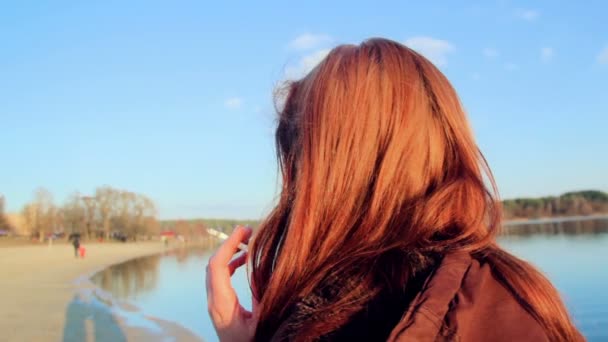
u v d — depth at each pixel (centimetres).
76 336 1330
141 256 6500
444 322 70
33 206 10656
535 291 79
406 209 88
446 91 102
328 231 93
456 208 87
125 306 2016
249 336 114
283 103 124
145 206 12006
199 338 1341
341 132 97
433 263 80
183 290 2691
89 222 11338
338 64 105
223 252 123
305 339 78
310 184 97
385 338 76
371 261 82
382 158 93
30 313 1728
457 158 96
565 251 2838
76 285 2834
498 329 73
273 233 113
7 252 6806
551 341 78
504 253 87
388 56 102
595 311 1394
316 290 85
